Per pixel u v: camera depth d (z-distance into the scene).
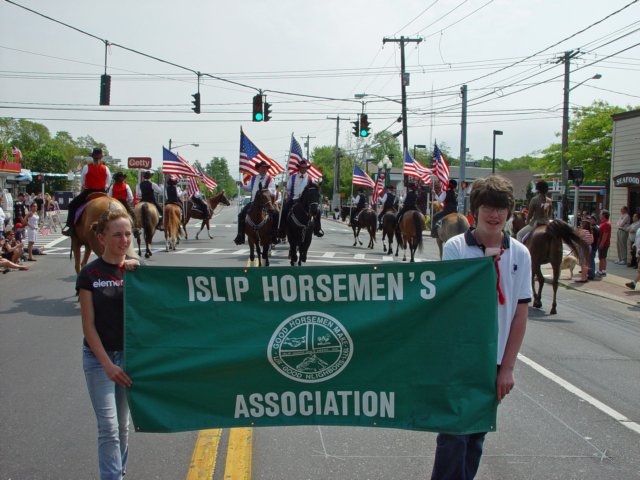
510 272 3.73
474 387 3.71
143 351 3.75
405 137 34.09
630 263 19.80
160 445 5.09
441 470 3.79
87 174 11.13
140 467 4.65
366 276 3.74
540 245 11.80
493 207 3.67
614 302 13.59
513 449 5.11
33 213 19.02
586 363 8.02
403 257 20.59
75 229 10.83
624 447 5.19
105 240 3.82
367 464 4.76
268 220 14.41
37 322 9.83
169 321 3.76
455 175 66.69
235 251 22.11
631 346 9.13
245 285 3.77
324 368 3.80
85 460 4.77
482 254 3.79
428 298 3.71
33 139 103.00
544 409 6.14
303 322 3.79
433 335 3.74
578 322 11.00
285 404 3.82
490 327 3.68
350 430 5.50
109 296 3.81
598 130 37.50
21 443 5.09
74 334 9.00
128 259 3.99
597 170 37.97
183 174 26.42
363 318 3.75
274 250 22.92
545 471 4.68
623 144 22.31
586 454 5.03
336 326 3.77
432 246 26.92
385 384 3.78
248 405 3.82
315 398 3.82
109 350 3.86
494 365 3.69
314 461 4.80
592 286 15.62
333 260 19.72
